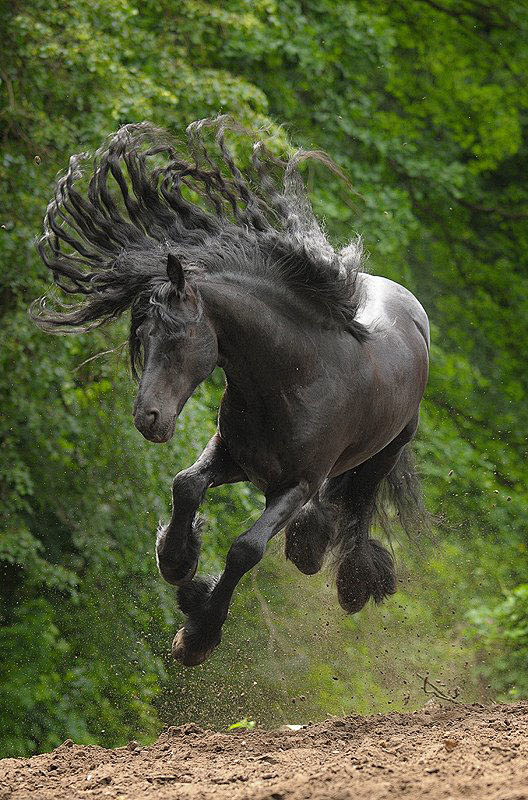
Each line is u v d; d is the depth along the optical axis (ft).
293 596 60.75
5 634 55.16
